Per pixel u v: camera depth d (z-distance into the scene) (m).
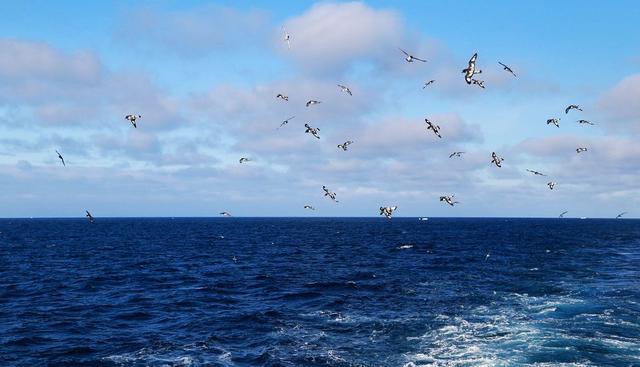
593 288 51.06
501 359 28.05
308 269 70.25
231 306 43.59
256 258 88.06
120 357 29.36
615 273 63.88
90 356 29.58
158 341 32.50
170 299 46.84
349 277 60.94
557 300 44.53
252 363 28.11
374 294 48.53
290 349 30.44
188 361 28.50
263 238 157.50
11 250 105.50
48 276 63.16
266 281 57.81
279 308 42.34
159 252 101.75
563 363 27.22
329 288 51.94
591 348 29.67
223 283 56.53
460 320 37.34
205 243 131.75
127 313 40.88
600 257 87.94
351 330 34.81
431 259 84.25
